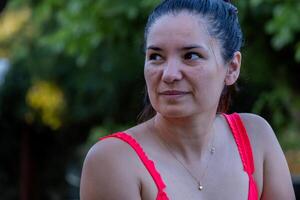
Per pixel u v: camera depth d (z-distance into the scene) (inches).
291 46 266.5
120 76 393.1
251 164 106.8
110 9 271.4
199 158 103.0
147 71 96.9
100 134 388.8
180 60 95.3
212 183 102.0
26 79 462.9
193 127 101.1
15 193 546.9
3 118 498.3
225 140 106.9
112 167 97.4
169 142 102.1
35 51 454.9
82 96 433.1
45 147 546.9
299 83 286.4
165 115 96.7
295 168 303.4
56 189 568.7
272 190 108.0
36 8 347.3
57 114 466.6
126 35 284.8
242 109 304.7
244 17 258.2
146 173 98.0
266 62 275.1
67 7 288.2
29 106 474.3
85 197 99.0
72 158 566.9
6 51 506.6
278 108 292.2
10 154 540.4
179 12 96.0
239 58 104.3
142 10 267.4
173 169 100.5
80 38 284.2
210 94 97.5
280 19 239.6
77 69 438.0
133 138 100.9
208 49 96.3
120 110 416.8
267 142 109.7
